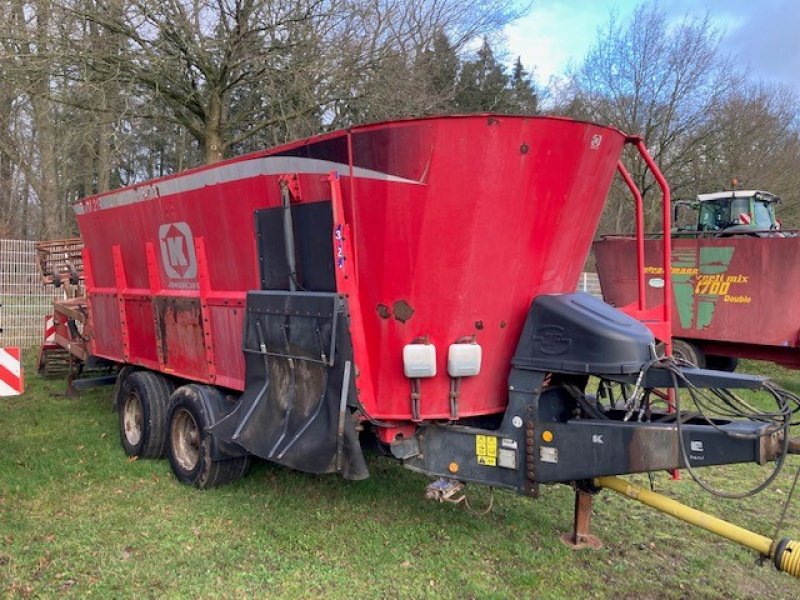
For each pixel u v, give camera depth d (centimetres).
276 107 1248
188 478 545
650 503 381
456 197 373
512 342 414
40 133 1986
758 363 1354
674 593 400
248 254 493
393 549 441
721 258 980
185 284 582
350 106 1281
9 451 631
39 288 1362
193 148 2338
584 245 437
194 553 430
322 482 560
